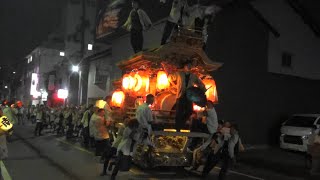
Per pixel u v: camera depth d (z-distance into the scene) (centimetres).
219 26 1645
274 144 1766
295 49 1895
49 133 2292
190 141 1026
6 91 6925
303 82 1919
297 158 1413
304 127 1530
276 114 1802
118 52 2562
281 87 1836
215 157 895
